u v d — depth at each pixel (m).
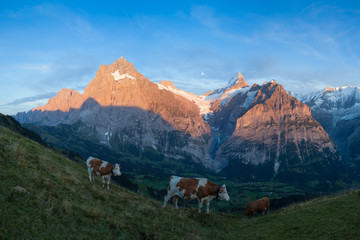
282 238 18.36
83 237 12.46
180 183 23.84
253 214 33.47
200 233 18.70
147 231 15.95
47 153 31.75
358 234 15.80
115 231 14.32
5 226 11.10
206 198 23.86
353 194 29.02
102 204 18.34
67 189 18.27
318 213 23.78
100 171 25.14
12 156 20.09
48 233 11.74
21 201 13.55
